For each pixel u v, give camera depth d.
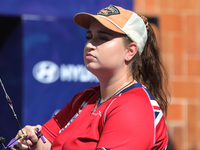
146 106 4.68
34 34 11.76
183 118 15.38
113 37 5.16
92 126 4.83
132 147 4.30
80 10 12.05
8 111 12.09
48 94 11.94
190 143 15.38
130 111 4.48
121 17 5.25
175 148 15.21
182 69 15.48
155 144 4.79
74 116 5.59
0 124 12.14
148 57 6.09
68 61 12.17
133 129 4.36
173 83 15.33
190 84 15.54
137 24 5.37
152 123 4.60
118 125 4.39
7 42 12.05
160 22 15.30
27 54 11.68
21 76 11.69
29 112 11.72
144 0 15.12
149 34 6.11
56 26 11.98
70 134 5.14
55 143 5.25
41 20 11.80
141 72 6.09
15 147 5.66
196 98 15.56
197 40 15.57
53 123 6.16
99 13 5.40
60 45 12.06
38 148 5.77
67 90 12.16
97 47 5.16
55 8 11.87
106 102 5.03
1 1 11.26
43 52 11.88
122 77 5.34
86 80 12.39
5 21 11.82
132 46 5.31
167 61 15.32
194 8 15.64
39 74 11.85
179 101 15.38
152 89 6.17
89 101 5.69
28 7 11.59
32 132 5.62
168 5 15.40
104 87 5.43
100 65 5.13
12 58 11.94
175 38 15.46
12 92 11.98
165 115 6.38
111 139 4.32
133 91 4.99
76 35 12.23
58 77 12.08
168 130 15.19
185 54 15.55
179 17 15.53
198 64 15.60
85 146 4.75
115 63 5.18
